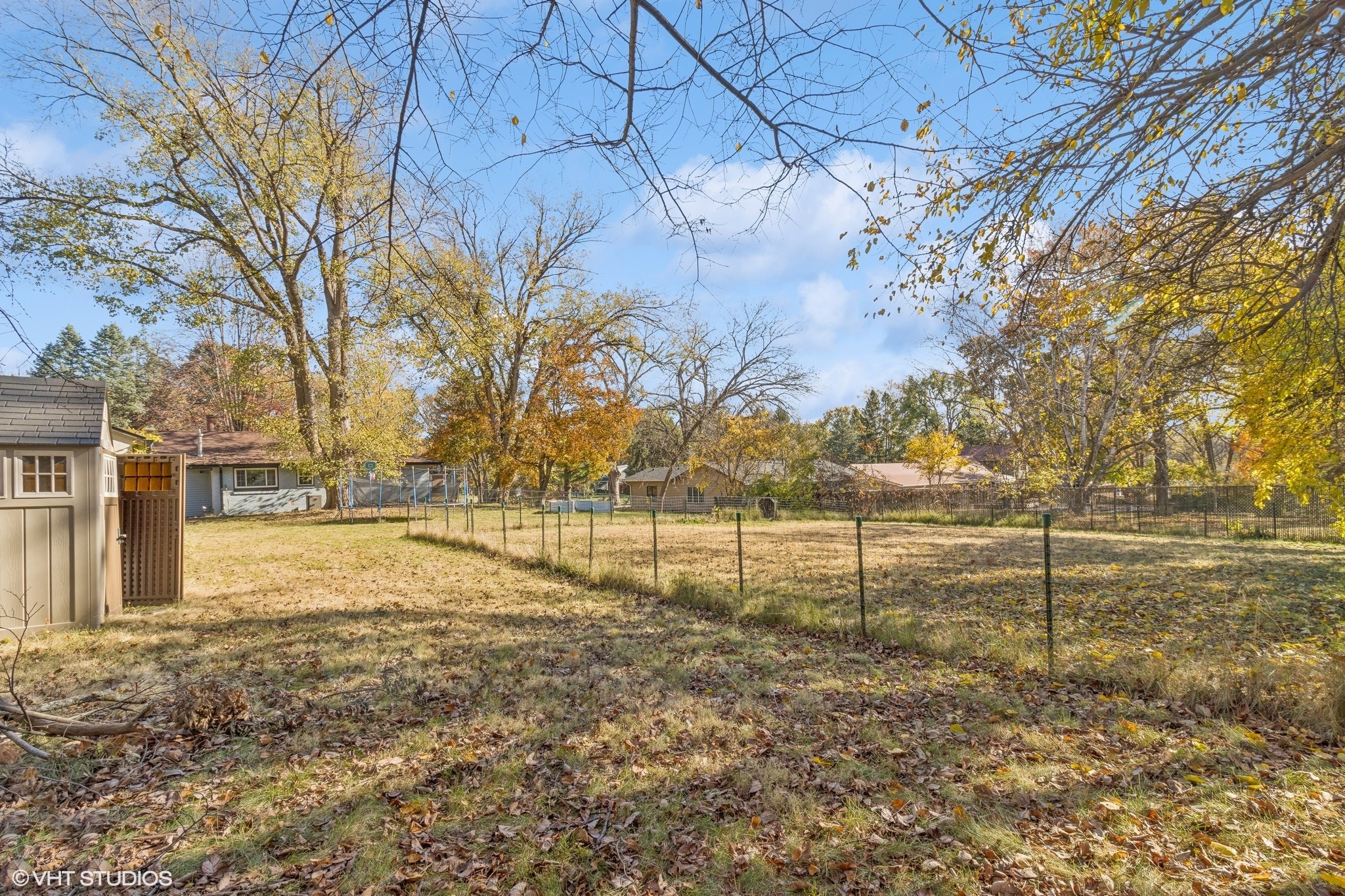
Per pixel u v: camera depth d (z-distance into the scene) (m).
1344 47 3.67
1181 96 3.73
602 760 4.21
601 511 40.72
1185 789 3.72
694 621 8.38
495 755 4.28
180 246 20.95
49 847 3.24
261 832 3.39
